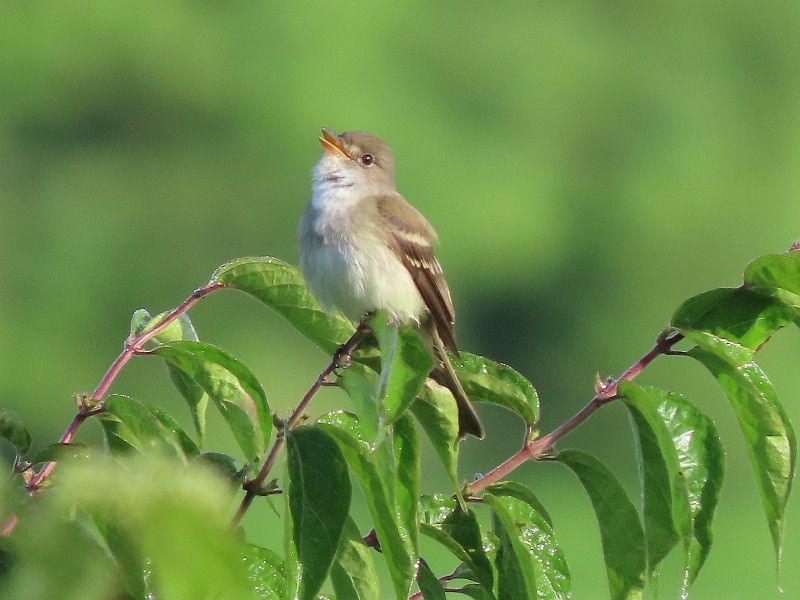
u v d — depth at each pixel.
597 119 24.98
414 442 2.73
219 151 24.06
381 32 24.86
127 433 2.71
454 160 24.09
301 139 24.20
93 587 1.38
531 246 23.61
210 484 1.31
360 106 24.05
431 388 2.95
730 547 15.16
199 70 24.19
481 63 24.97
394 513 2.51
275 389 20.19
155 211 23.58
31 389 21.28
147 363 19.41
